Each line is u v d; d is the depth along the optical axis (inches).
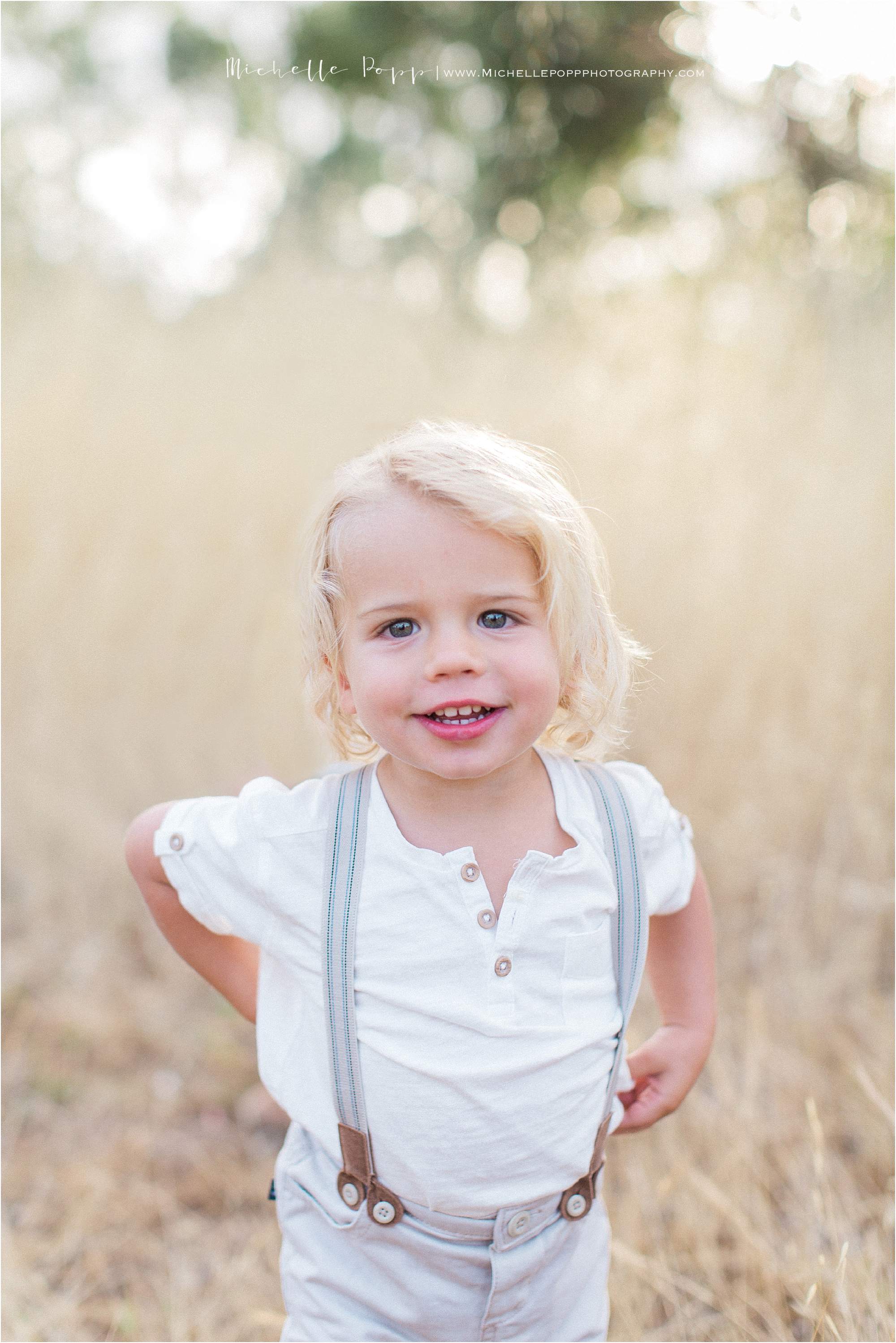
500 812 44.9
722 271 146.9
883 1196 72.1
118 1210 79.3
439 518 40.9
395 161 261.3
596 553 48.3
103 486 131.6
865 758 96.1
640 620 109.4
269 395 142.8
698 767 103.7
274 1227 77.9
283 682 117.3
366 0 230.8
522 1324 46.9
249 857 45.9
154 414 140.4
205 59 237.3
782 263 144.0
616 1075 47.1
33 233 177.8
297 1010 46.8
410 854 43.8
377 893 43.8
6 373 141.6
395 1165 44.3
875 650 103.4
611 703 48.4
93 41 239.5
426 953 43.0
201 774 114.4
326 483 47.3
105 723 117.6
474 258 240.7
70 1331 68.1
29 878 106.5
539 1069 43.3
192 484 132.2
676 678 107.0
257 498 131.2
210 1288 72.6
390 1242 45.9
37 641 121.3
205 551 128.3
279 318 149.1
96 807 111.0
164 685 119.3
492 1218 45.3
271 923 46.2
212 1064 93.9
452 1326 46.7
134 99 239.1
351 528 42.4
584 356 137.7
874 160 163.2
